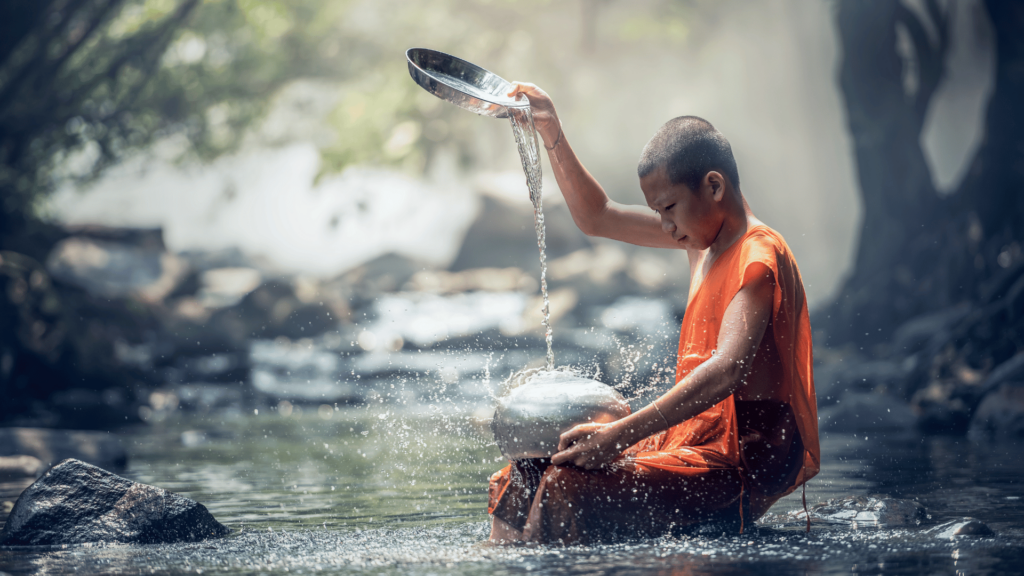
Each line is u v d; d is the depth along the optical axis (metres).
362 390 18.44
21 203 18.73
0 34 16.05
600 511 2.97
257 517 4.17
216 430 11.50
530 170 3.75
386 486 5.40
